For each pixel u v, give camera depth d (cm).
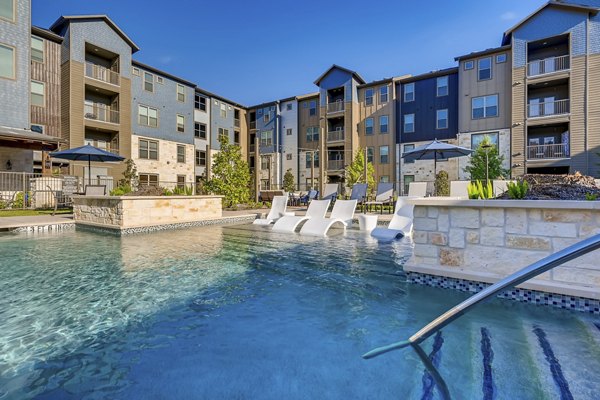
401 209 643
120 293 310
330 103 2192
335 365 189
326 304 282
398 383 172
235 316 258
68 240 607
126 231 675
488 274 291
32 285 332
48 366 189
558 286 260
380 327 238
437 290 313
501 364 187
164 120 1992
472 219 303
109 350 206
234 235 654
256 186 1401
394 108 1995
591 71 1423
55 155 1010
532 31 1530
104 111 1698
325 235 625
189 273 376
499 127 1641
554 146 1539
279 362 192
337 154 2230
